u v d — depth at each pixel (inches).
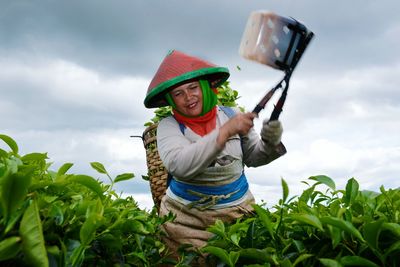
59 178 57.4
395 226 48.8
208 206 95.1
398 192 63.9
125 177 65.8
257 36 67.6
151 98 99.9
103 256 57.9
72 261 46.8
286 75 72.3
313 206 67.7
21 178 42.6
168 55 101.3
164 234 85.7
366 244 51.3
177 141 97.4
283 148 99.1
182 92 97.0
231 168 97.0
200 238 94.2
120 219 58.5
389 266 51.1
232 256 57.0
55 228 51.1
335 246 51.2
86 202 54.8
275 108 75.7
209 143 87.4
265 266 53.9
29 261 42.3
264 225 63.2
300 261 55.2
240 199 98.4
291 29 67.0
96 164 65.4
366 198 63.0
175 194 98.6
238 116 83.6
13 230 45.5
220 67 100.0
